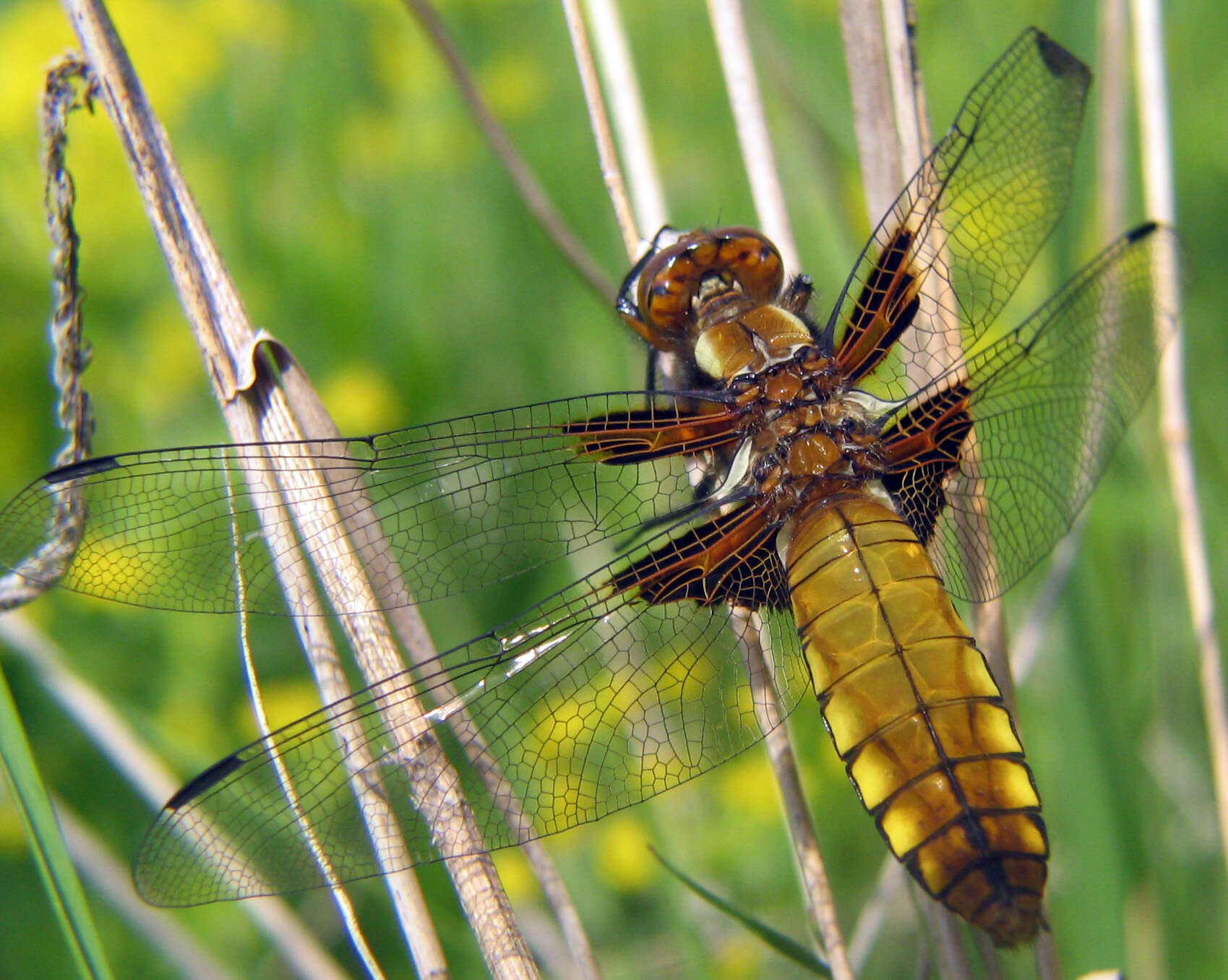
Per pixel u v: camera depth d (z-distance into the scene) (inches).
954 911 17.1
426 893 18.7
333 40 22.8
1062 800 18.4
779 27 20.2
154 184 17.4
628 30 23.3
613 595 17.5
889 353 17.7
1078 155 18.8
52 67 17.4
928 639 17.3
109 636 19.3
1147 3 18.2
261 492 17.3
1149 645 18.8
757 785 18.8
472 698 17.4
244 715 19.2
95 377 19.6
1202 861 18.7
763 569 17.6
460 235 21.6
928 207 17.6
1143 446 18.9
